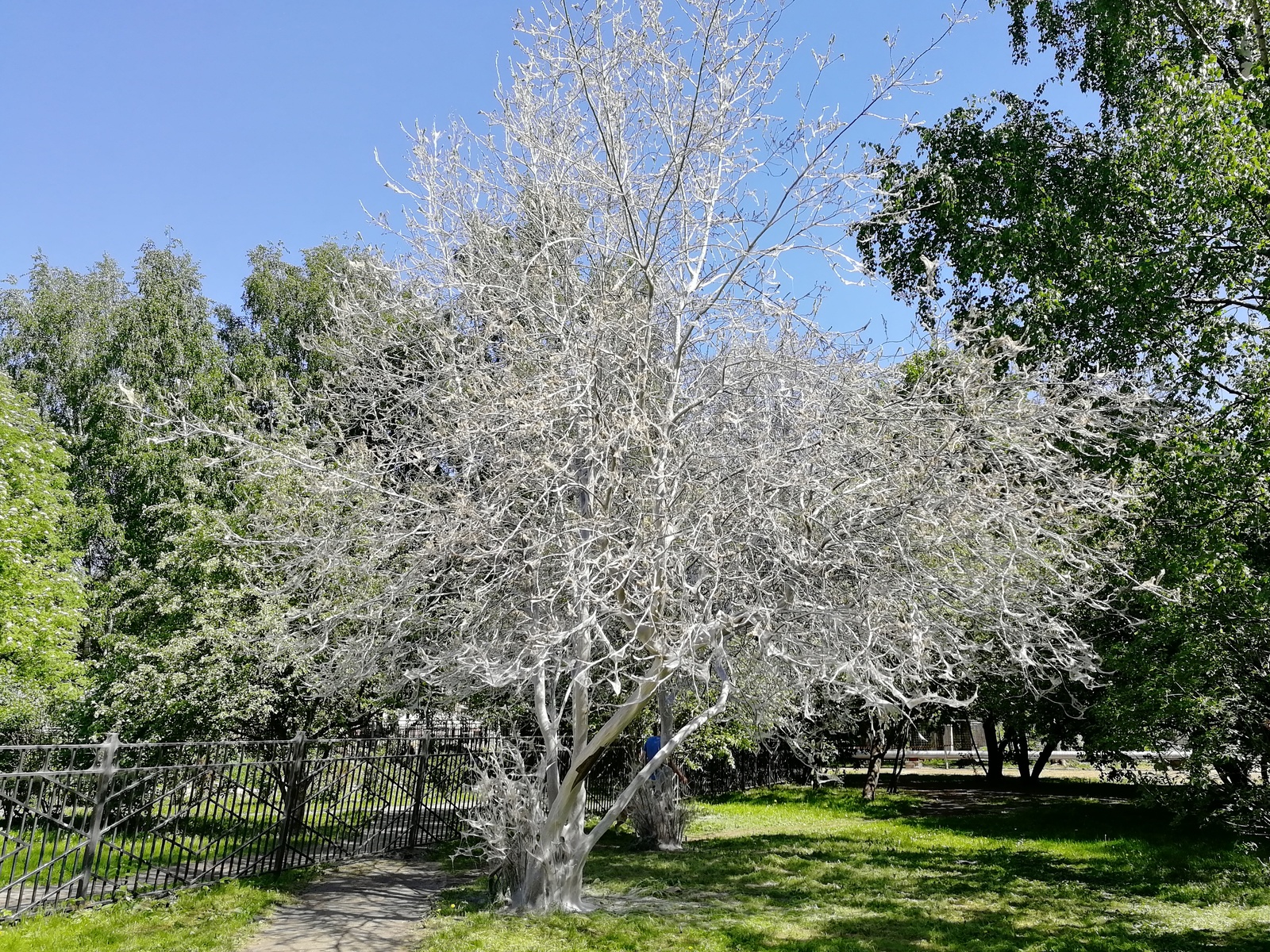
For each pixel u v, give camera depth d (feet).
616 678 24.89
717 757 54.65
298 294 79.10
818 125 27.40
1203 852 36.14
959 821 48.73
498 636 24.11
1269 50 33.88
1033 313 35.83
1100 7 40.04
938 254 42.68
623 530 22.79
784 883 29.78
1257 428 28.91
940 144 43.09
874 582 21.53
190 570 38.75
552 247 27.50
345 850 32.91
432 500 26.50
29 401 57.26
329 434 30.35
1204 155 32.68
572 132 28.76
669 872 31.22
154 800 26.13
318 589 30.66
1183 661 30.71
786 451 22.67
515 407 22.57
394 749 36.14
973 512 22.54
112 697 39.50
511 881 25.55
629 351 25.72
